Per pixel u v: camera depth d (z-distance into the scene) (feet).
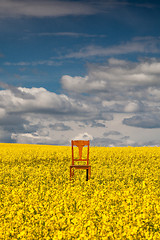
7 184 45.16
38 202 31.71
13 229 23.67
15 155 67.67
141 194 34.40
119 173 48.67
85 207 28.86
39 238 22.31
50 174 49.73
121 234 21.44
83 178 47.73
